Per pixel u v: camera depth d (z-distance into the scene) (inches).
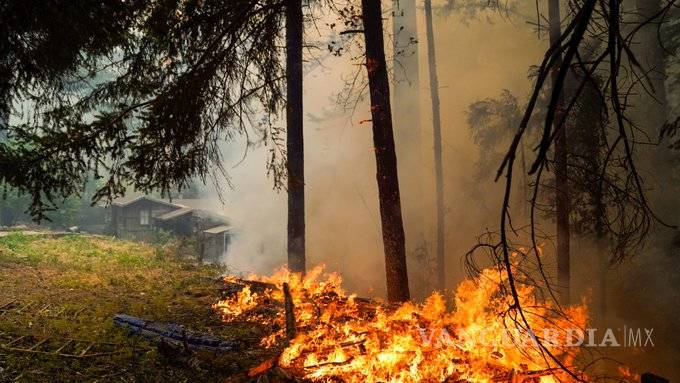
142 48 307.6
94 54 294.8
